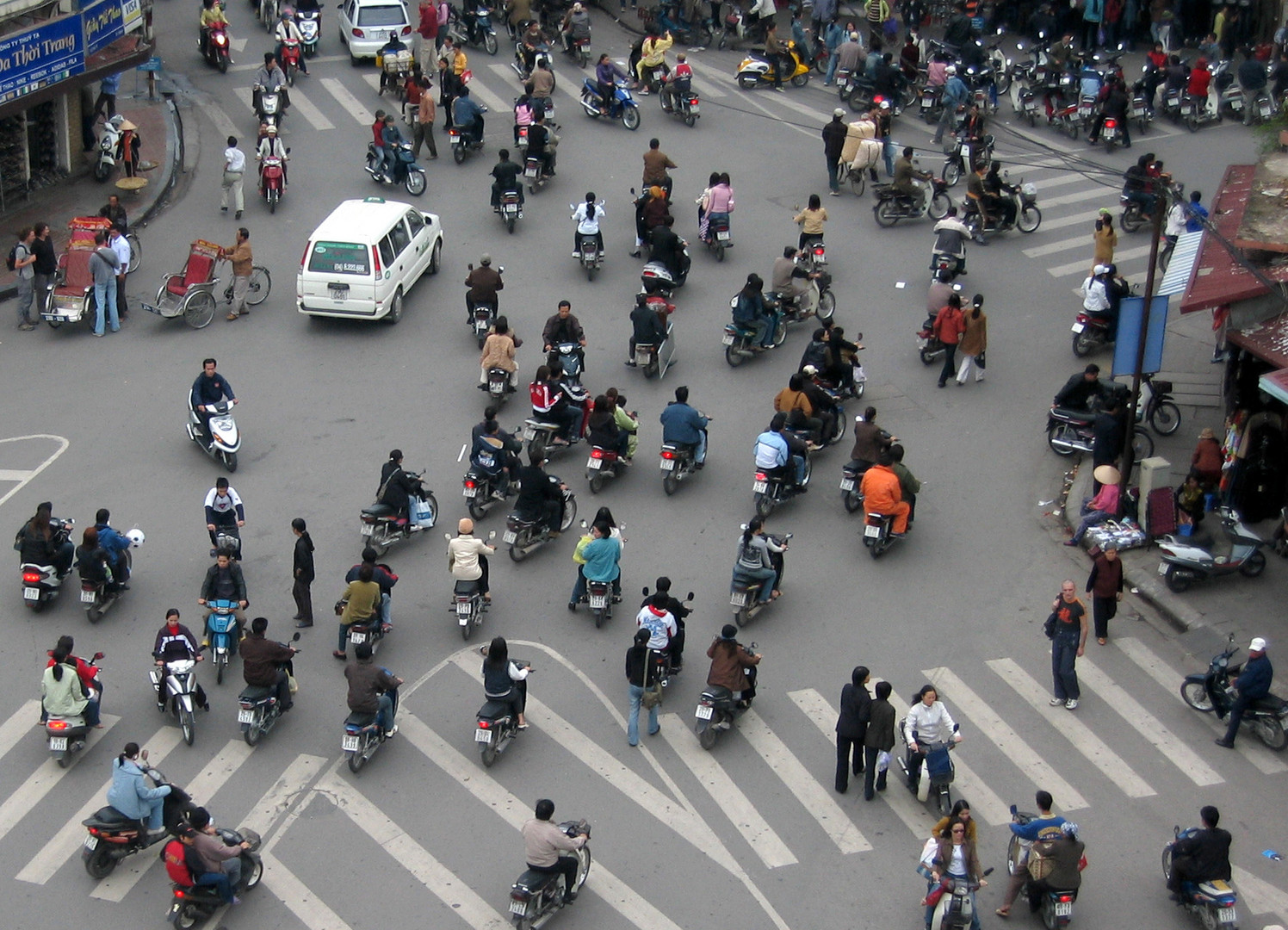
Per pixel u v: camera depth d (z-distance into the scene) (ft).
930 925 80.28
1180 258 130.11
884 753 90.74
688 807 91.25
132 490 123.65
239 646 94.99
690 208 179.22
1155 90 214.90
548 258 167.32
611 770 94.32
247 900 83.30
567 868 81.20
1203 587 112.37
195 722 97.76
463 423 134.72
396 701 99.76
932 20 255.91
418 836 88.48
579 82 218.38
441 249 167.43
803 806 91.56
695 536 119.24
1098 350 147.23
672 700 100.99
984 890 85.61
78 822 89.30
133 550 115.75
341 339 150.10
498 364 135.54
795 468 120.78
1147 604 111.75
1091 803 91.81
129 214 173.58
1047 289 160.97
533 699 100.73
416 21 237.25
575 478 127.24
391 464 115.24
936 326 141.08
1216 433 132.36
